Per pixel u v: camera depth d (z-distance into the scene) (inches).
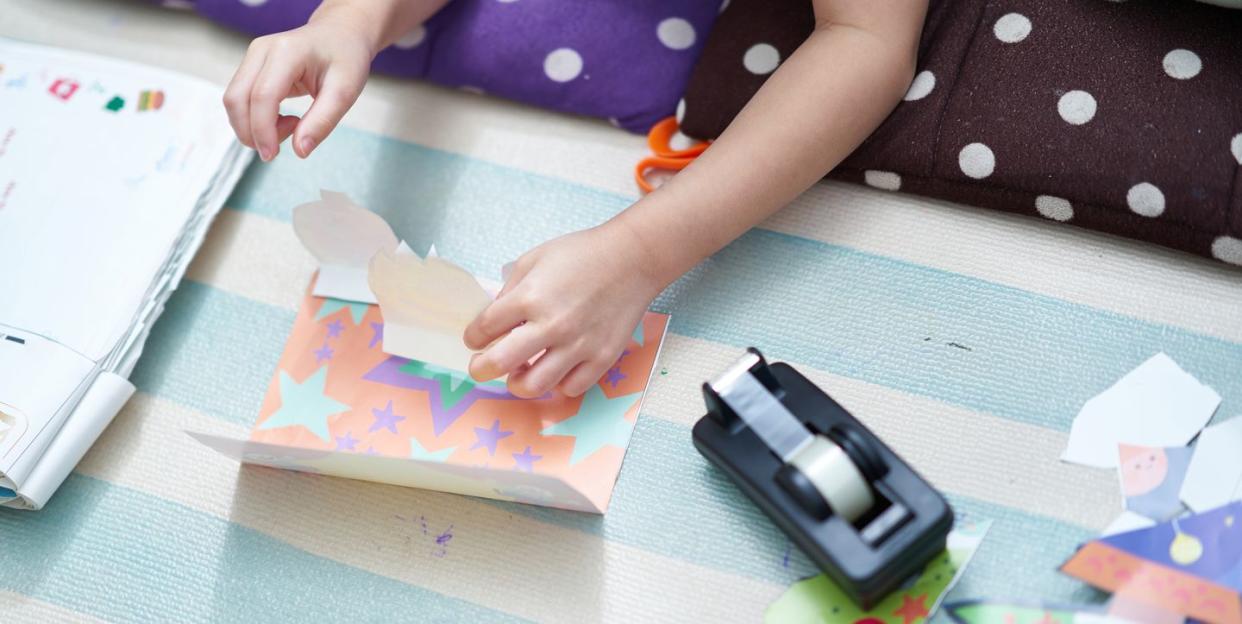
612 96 40.4
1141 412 33.1
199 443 36.5
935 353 34.9
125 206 39.1
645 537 33.4
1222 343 34.0
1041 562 31.5
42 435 35.0
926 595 30.8
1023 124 36.0
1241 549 30.3
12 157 40.6
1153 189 34.7
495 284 38.2
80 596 34.9
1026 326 35.0
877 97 35.5
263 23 43.3
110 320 36.9
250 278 39.5
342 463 34.0
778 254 37.3
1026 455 33.1
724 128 38.6
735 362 32.3
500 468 31.4
